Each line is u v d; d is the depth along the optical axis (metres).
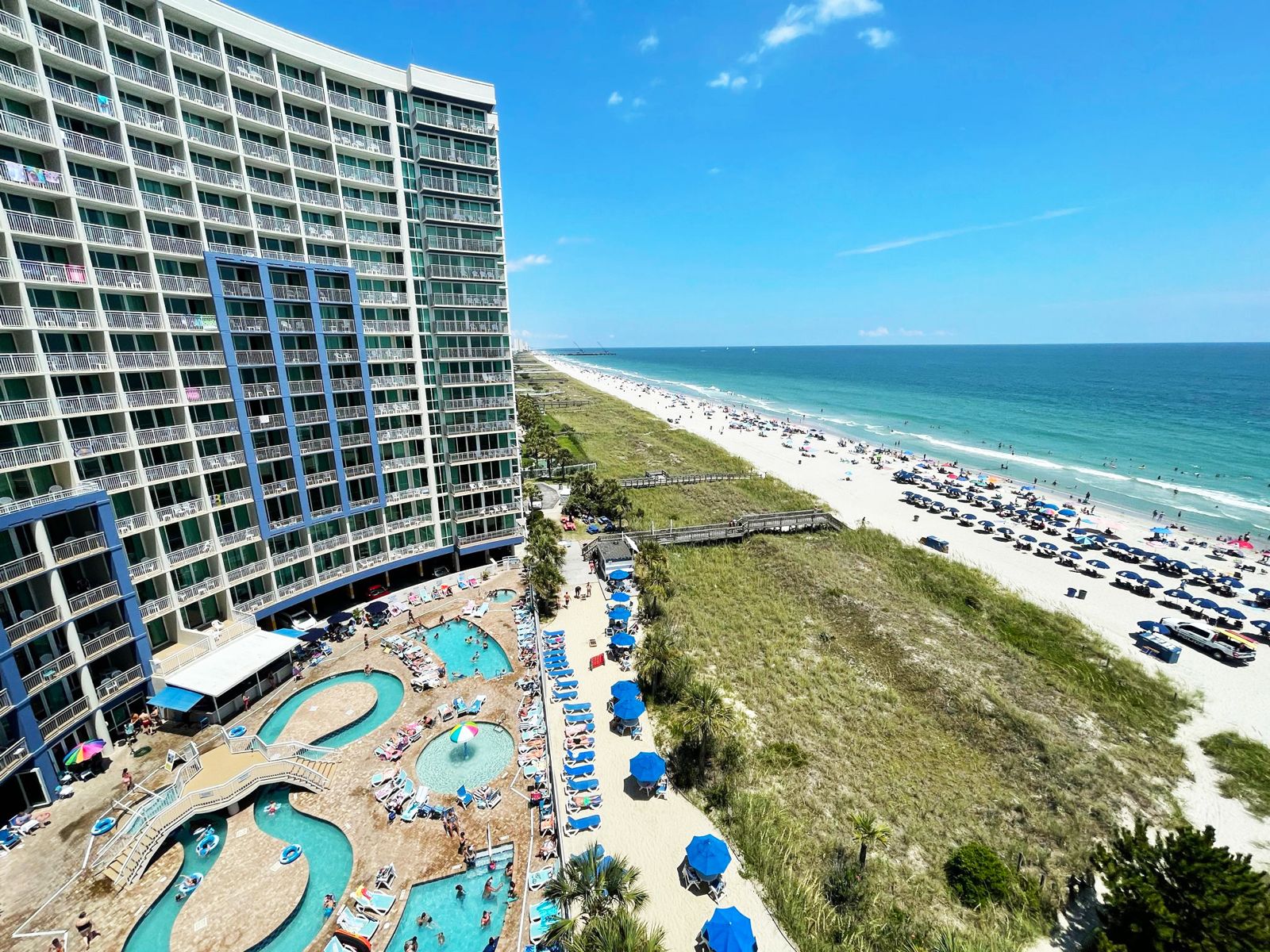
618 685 33.28
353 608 43.44
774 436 130.38
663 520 71.81
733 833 25.70
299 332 38.75
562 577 48.59
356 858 23.27
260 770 26.84
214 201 35.31
